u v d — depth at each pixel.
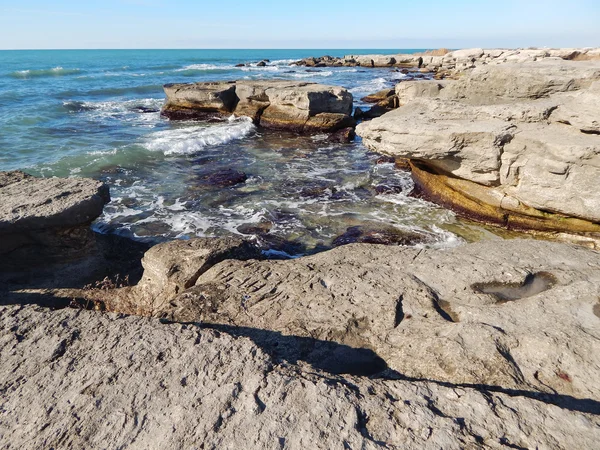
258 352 3.14
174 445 2.36
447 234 9.14
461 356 3.48
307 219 10.12
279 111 21.55
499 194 9.04
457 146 8.74
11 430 2.48
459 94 11.02
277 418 2.54
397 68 64.81
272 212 10.53
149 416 2.56
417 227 9.54
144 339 3.28
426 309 4.32
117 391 2.75
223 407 2.62
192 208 10.68
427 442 2.38
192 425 2.49
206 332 3.38
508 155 8.39
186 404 2.64
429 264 5.29
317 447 2.35
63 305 5.52
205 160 15.05
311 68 65.50
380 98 28.94
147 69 53.97
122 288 6.05
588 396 3.11
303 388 2.78
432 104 10.13
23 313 3.62
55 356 3.09
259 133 20.55
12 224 6.02
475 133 8.41
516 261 5.24
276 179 13.06
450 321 4.16
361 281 4.91
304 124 20.80
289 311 4.44
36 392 2.75
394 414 2.60
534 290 4.70
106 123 20.83
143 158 14.62
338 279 4.99
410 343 3.81
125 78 40.56
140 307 5.48
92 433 2.45
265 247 8.67
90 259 7.38
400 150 9.54
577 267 5.03
